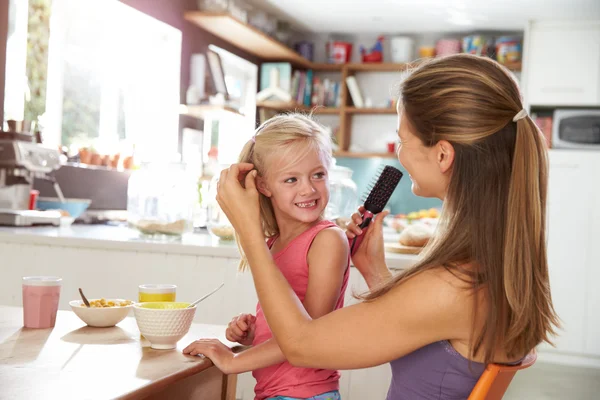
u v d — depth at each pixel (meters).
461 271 1.07
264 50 5.78
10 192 3.04
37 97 3.74
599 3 5.09
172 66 4.82
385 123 6.47
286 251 1.47
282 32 5.88
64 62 4.07
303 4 5.49
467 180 1.11
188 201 2.69
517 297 1.06
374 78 6.48
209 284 2.42
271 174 1.48
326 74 6.59
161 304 1.39
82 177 3.87
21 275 2.60
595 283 5.23
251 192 1.28
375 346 1.10
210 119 5.32
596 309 5.21
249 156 1.56
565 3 5.12
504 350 1.10
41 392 0.96
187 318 1.32
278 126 1.50
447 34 6.27
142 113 4.81
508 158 1.11
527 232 1.08
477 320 1.07
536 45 5.46
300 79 6.20
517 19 5.63
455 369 1.11
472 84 1.12
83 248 2.53
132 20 4.50
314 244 1.44
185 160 4.95
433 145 1.15
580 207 5.27
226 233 2.63
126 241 2.48
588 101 5.35
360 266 1.56
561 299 5.29
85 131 4.30
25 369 1.09
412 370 1.16
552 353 5.29
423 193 1.21
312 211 1.47
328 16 5.86
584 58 5.35
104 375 1.08
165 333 1.30
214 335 1.52
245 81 5.93
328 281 1.40
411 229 2.62
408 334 1.09
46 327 1.44
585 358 5.23
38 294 1.42
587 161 5.25
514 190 1.09
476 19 5.71
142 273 2.48
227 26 5.00
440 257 1.10
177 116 4.82
